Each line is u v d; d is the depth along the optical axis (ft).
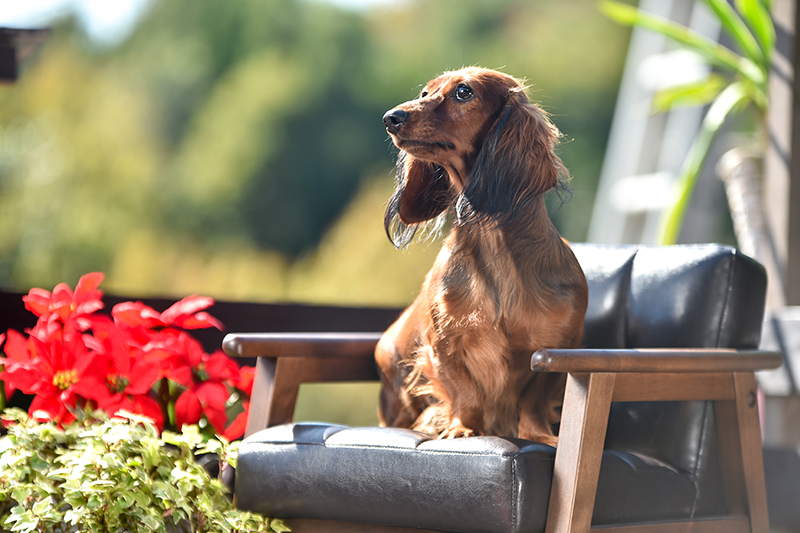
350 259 35.32
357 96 53.01
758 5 12.73
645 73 17.84
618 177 18.35
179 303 9.52
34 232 50.21
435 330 8.42
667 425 8.30
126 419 8.22
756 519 8.14
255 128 52.54
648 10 19.29
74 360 8.86
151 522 7.22
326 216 52.47
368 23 54.08
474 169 8.16
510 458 6.74
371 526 7.50
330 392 26.99
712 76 15.02
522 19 49.75
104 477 7.34
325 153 52.54
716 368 7.66
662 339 8.72
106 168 52.19
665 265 9.00
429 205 9.21
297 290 43.55
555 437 8.09
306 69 53.26
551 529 6.82
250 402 8.97
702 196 16.33
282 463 7.79
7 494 7.44
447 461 6.97
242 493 8.02
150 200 52.29
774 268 11.17
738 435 8.09
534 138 8.20
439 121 8.29
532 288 8.05
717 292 8.58
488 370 8.27
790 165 10.97
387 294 31.99
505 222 7.98
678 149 16.85
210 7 55.52
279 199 52.24
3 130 51.60
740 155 13.62
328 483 7.52
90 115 53.36
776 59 11.30
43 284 49.75
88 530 7.35
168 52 54.95
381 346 9.68
